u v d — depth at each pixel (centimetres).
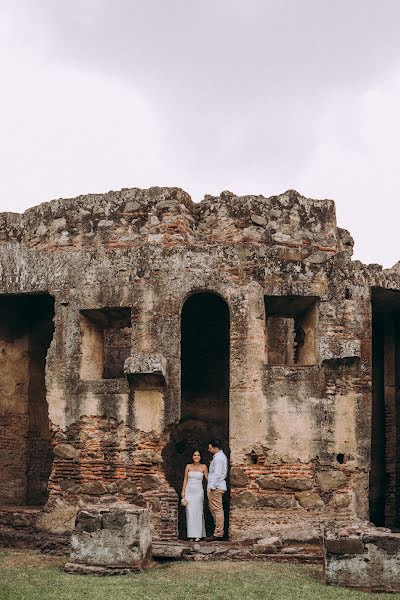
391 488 2141
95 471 1758
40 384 2077
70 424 1788
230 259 1777
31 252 1883
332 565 1303
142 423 1744
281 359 2333
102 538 1406
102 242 1877
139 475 1731
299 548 1581
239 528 1678
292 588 1266
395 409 2158
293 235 1903
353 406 1723
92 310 1822
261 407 1717
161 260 1791
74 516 1752
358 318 1758
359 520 1681
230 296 1761
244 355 1738
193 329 2123
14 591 1230
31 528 1783
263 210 1905
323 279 1772
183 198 1878
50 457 2077
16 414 2033
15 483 2011
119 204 1888
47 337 2092
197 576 1362
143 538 1436
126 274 1802
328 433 1708
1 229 1994
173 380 1747
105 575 1370
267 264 1770
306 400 1719
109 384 1773
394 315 2166
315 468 1700
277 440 1706
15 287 1881
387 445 2159
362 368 1744
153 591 1238
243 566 1456
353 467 1702
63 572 1396
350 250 2009
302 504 1684
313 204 1934
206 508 2005
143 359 1720
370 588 1282
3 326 2023
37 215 1955
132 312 1784
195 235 1905
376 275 1803
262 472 1700
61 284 1841
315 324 1772
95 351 1850
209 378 2095
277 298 1778
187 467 1752
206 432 2073
